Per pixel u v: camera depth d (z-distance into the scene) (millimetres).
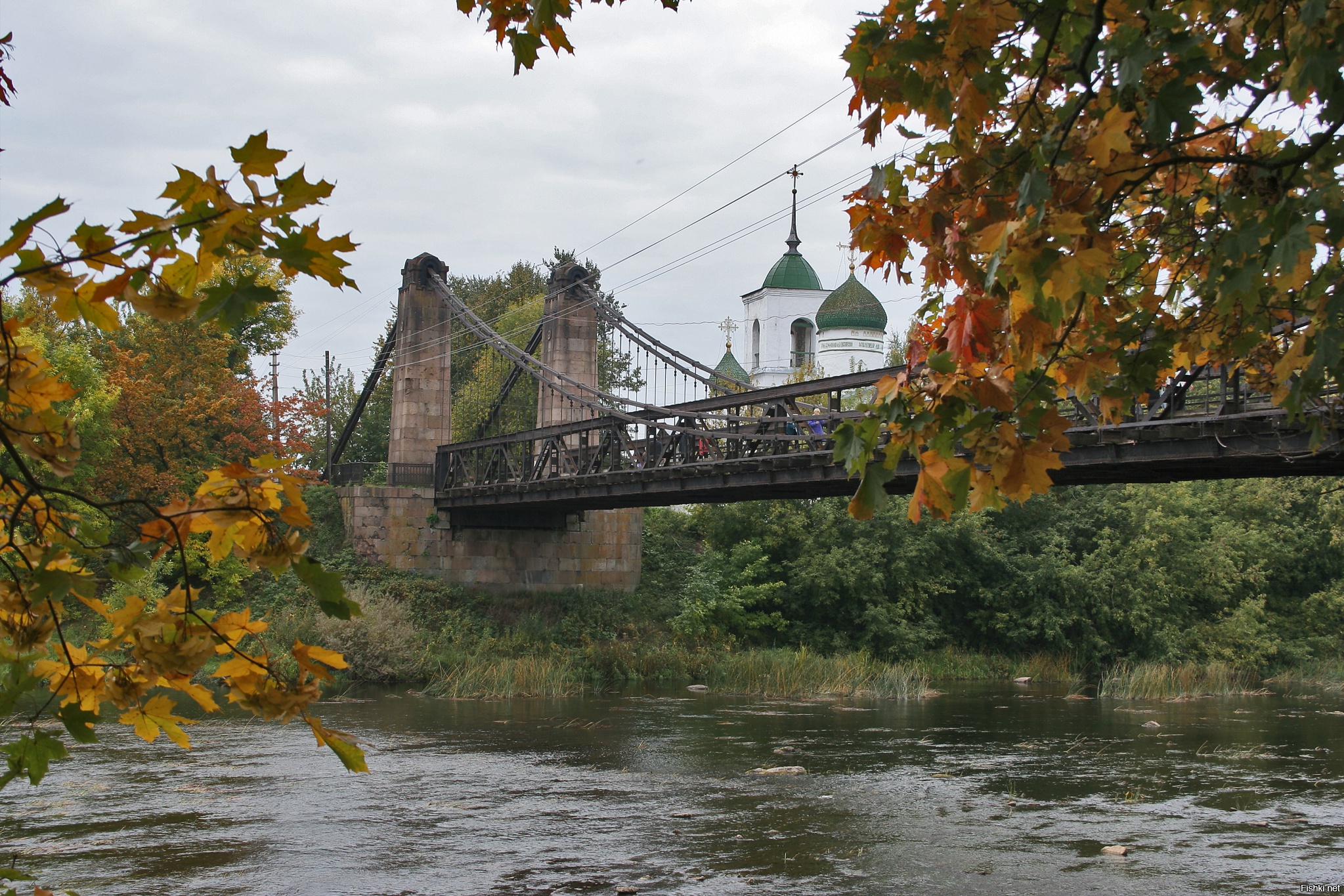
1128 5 3607
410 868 10227
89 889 9422
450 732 19672
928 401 3484
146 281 1918
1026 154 3844
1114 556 37812
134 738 18297
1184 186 4707
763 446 21969
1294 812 12742
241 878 9828
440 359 36312
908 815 12672
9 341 2043
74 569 2229
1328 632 38000
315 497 35594
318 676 2318
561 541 36281
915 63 3684
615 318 34188
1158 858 10633
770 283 69438
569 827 12031
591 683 29297
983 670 34750
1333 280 3789
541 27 3947
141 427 30734
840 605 37000
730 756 17016
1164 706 24844
